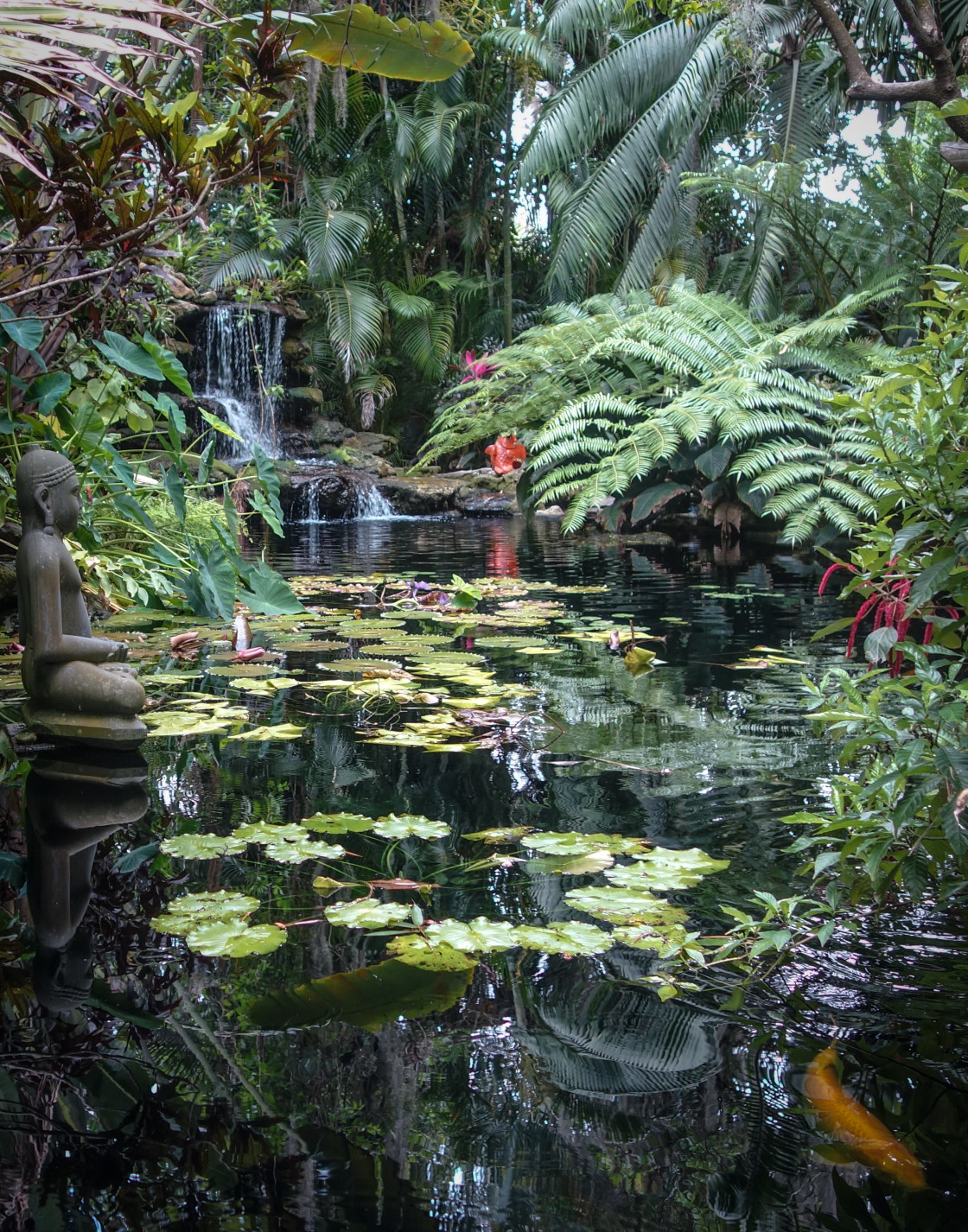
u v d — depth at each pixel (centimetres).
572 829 181
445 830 178
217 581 429
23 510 236
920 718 148
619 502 864
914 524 160
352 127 1421
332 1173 87
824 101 952
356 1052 108
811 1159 90
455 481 1226
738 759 225
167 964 129
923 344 167
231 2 669
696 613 453
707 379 731
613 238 1160
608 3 1144
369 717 267
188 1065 106
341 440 1377
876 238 759
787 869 161
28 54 174
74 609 244
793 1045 110
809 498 611
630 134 1056
